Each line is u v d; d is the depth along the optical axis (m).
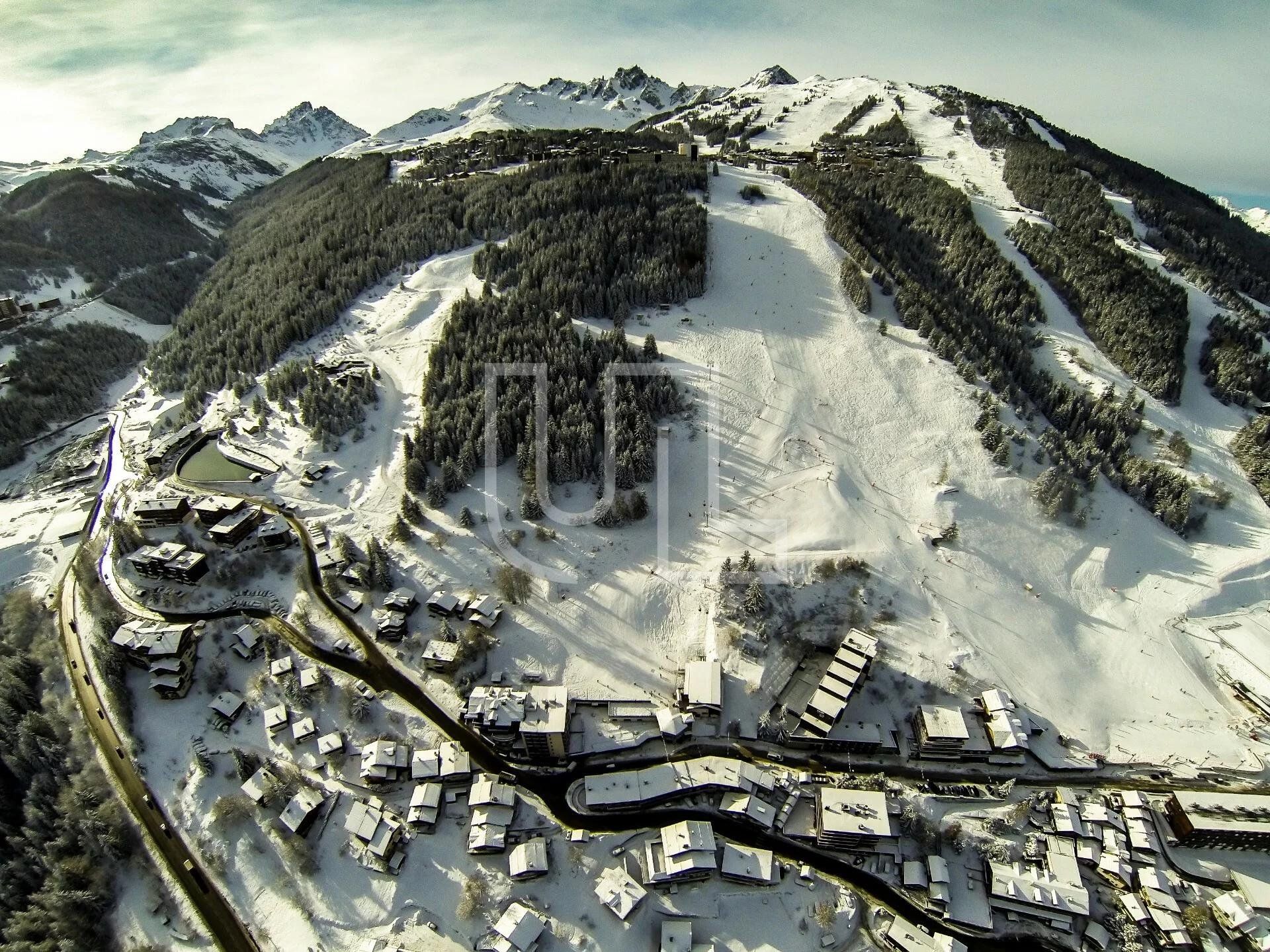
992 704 87.12
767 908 72.31
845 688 86.69
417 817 78.06
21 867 78.81
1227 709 90.31
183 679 93.44
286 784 82.62
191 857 78.62
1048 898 71.06
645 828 78.56
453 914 72.19
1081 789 82.00
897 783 82.56
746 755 85.69
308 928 72.00
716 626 96.31
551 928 70.69
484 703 86.00
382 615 98.88
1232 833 74.00
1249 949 68.56
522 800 80.62
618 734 87.00
